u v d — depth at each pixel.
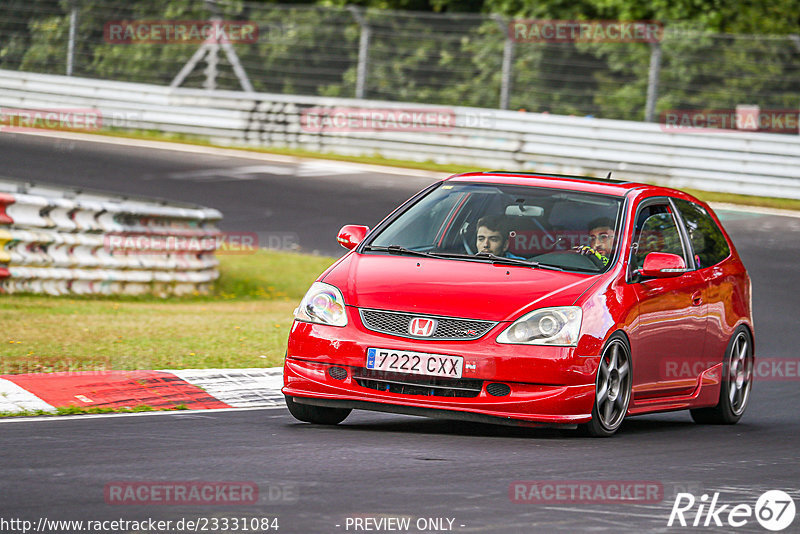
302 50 113.44
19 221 46.09
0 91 101.94
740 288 31.30
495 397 23.67
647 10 108.62
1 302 43.25
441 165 89.44
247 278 57.53
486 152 88.38
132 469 19.77
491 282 24.94
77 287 48.75
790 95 92.56
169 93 99.25
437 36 99.56
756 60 96.75
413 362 23.89
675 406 27.89
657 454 23.47
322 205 73.31
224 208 71.06
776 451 25.06
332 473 19.84
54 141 91.25
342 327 24.52
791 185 78.62
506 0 114.44
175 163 85.56
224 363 33.34
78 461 20.36
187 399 28.33
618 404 25.52
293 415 25.86
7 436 22.64
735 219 71.88
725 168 80.44
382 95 110.12
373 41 112.88
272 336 39.38
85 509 16.81
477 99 104.81
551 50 102.50
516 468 20.89
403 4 117.81
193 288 53.56
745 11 107.50
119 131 99.62
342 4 115.31
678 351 27.89
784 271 58.38
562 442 24.20
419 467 20.64
